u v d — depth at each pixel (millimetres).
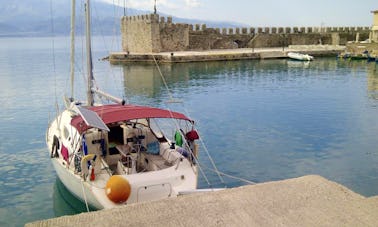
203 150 16000
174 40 60969
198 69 47344
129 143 10977
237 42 68812
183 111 24297
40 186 12469
